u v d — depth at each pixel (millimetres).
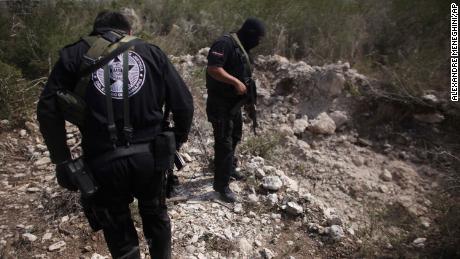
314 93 4961
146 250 3021
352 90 4957
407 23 6352
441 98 5000
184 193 3672
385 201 4051
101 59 2207
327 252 3322
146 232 2545
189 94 2449
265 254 3158
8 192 3543
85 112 2209
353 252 3344
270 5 6547
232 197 3594
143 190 2395
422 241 3594
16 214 3307
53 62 4957
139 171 2270
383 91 4992
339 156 4445
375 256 3355
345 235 3504
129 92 2223
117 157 2219
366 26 6520
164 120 2479
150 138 2312
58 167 2287
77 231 3148
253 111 3578
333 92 4918
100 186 2291
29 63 4879
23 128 4305
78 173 2229
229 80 3246
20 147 4086
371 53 5965
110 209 2352
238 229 3354
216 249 3143
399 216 3932
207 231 3242
